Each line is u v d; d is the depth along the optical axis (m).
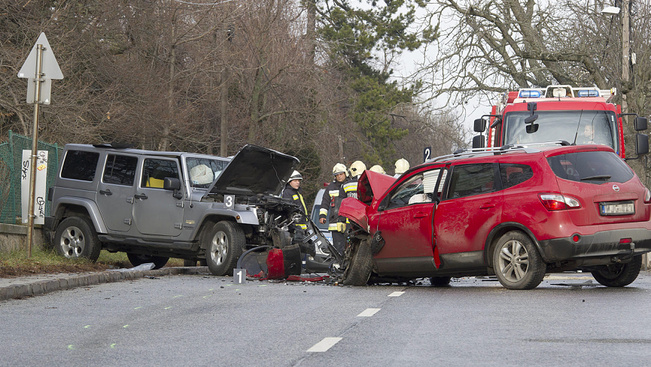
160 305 13.54
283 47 52.84
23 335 10.26
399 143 87.44
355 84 72.81
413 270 16.59
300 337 9.78
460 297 14.12
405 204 16.95
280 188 22.30
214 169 22.05
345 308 12.70
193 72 43.31
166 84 41.44
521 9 45.47
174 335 10.13
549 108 24.58
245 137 52.00
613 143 24.20
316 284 18.06
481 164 15.89
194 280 19.03
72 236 22.50
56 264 19.86
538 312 11.71
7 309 12.96
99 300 14.33
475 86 45.97
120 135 37.88
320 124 58.53
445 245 15.97
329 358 8.33
